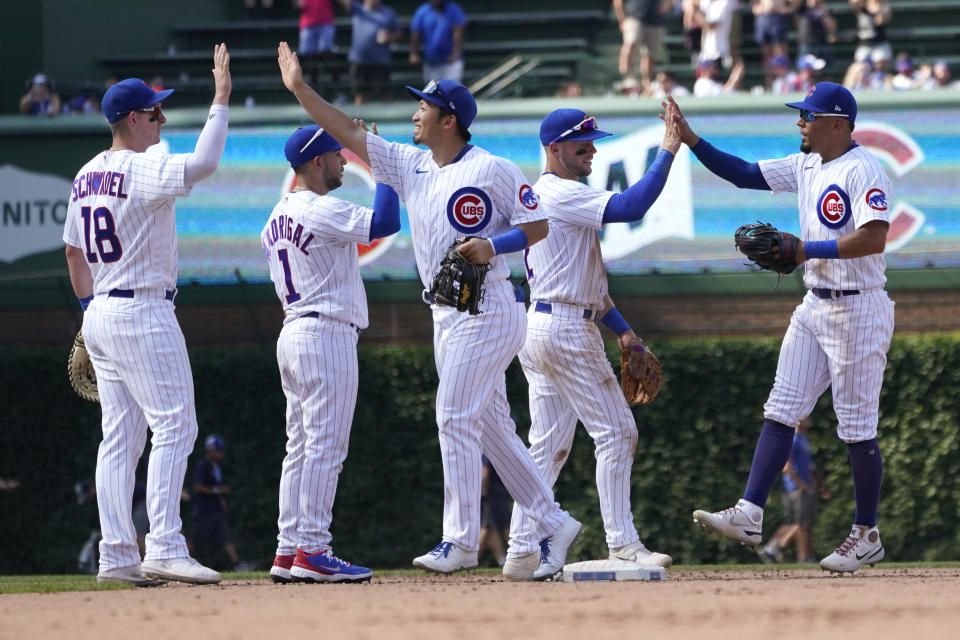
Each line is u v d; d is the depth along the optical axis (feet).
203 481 153.07
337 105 183.83
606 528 72.13
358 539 158.92
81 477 163.53
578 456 154.40
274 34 233.14
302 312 70.90
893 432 154.20
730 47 192.13
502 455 69.10
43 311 175.73
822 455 154.20
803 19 192.65
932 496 152.66
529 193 65.21
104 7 229.04
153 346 69.21
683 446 155.74
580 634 40.32
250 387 162.50
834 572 77.05
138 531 149.48
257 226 176.35
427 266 66.64
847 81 182.60
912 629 40.91
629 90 184.03
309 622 45.03
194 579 68.18
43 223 182.50
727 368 156.15
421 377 159.74
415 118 66.59
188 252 176.35
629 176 173.47
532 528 69.92
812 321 73.72
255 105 196.34
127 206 68.85
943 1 223.10
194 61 223.92
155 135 73.00
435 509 158.61
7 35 215.31
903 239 170.30
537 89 187.42
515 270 165.89
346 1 195.31
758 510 74.69
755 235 69.72
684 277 167.84
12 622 46.19
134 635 41.68
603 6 239.71
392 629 42.42
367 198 174.29
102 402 71.46
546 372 72.02
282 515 73.56
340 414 70.79
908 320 166.71
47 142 183.11
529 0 241.35
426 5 193.98
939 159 170.50
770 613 46.14
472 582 71.00
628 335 77.25
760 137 171.83
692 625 42.70
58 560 162.91
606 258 171.53
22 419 164.14
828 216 71.15
